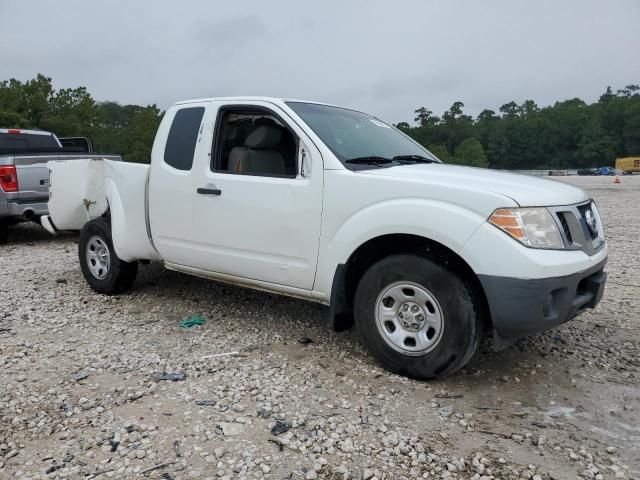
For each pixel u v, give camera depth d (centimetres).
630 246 923
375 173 381
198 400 341
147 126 5228
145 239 521
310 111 447
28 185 907
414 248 372
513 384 368
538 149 12044
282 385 362
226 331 471
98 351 424
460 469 271
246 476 264
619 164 8344
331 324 397
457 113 12525
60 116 4053
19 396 348
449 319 347
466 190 342
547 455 284
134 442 294
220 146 464
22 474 267
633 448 291
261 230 426
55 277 676
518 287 324
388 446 290
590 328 482
